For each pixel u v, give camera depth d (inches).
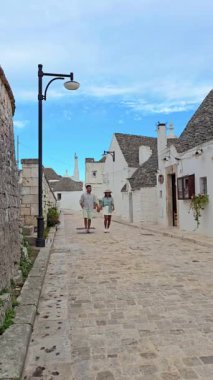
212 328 170.4
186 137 654.5
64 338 161.2
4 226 193.8
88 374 130.0
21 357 134.2
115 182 1384.1
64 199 2714.1
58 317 188.5
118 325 176.6
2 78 198.1
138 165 1251.8
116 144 1369.3
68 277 282.5
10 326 163.2
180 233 572.4
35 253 377.7
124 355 144.2
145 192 866.1
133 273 293.4
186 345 152.2
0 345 143.0
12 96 230.7
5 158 204.5
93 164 2026.3
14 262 240.1
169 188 734.5
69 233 659.4
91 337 162.6
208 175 518.3
